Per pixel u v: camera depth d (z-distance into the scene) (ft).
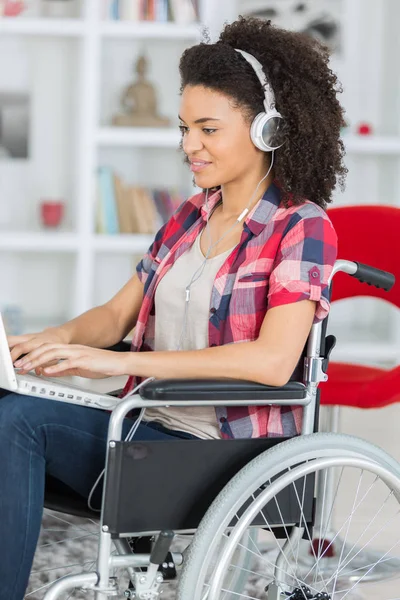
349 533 10.59
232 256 7.28
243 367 6.73
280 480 6.63
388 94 18.26
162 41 17.62
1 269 17.98
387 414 16.24
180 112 7.27
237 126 7.11
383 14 18.17
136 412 7.74
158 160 17.94
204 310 7.33
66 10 17.30
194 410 7.32
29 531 6.52
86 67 16.53
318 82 7.40
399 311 17.65
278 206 7.35
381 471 7.01
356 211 10.09
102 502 6.49
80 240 16.83
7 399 6.86
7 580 6.48
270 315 6.94
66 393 6.82
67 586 6.32
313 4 18.08
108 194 16.96
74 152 17.75
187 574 6.42
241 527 6.50
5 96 17.54
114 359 6.74
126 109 17.24
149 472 6.51
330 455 6.87
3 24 16.40
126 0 16.66
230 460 6.81
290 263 6.98
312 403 7.08
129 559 6.47
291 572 7.98
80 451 6.85
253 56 7.25
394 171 18.11
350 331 18.56
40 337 7.78
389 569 9.64
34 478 6.61
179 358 6.77
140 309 8.38
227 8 17.81
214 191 7.93
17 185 17.76
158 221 17.12
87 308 17.02
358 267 7.39
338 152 7.56
